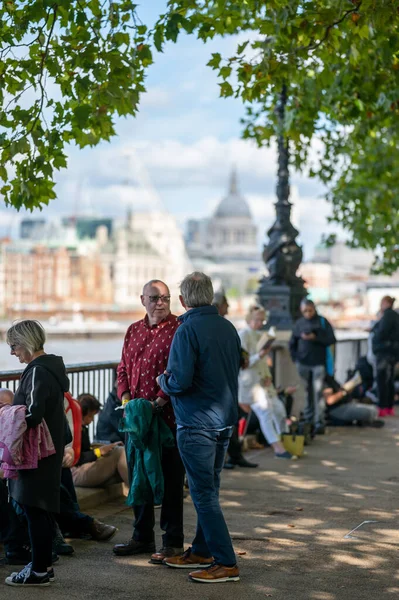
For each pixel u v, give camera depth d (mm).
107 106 11023
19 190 10352
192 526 10508
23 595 7832
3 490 8711
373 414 19672
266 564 8891
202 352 8055
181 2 11484
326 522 10711
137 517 9172
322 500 11992
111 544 9617
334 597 7855
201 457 8078
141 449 8711
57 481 7934
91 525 9703
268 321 19578
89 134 10969
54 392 7871
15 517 8727
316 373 18203
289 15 12172
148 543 9195
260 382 15773
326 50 13555
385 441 17688
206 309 8211
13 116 10336
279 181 19875
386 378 22078
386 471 14273
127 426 8648
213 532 8234
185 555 8680
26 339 7914
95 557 9070
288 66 12594
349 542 9766
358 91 14820
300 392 19047
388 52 12930
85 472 11695
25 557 8758
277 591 8016
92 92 10992
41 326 8047
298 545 9625
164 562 8789
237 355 8273
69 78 10844
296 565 8867
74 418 9578
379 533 10172
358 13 12148
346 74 14750
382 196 28609
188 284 8242
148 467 8680
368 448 16734
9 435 7652
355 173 27938
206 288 8234
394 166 27453
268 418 15625
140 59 11227
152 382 8859
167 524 8938
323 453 16109
